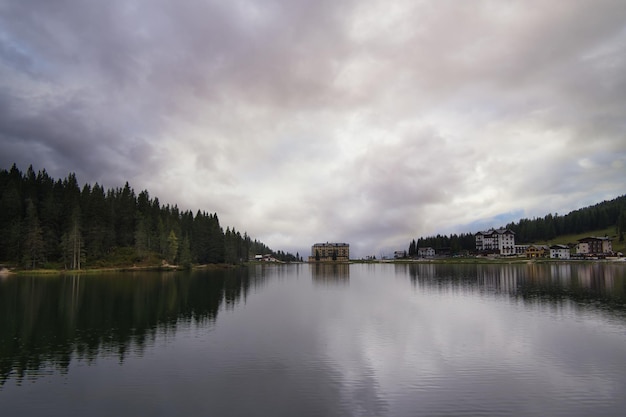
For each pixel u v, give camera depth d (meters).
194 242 173.12
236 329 36.62
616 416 18.56
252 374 24.03
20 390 21.39
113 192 170.75
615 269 129.88
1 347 29.95
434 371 24.72
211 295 63.69
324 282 95.75
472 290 69.62
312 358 27.33
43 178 148.00
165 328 36.94
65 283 79.69
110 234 136.38
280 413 18.72
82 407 19.30
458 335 34.16
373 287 79.69
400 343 31.53
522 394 21.06
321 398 20.50
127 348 29.80
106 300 55.38
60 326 37.69
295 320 41.31
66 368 25.05
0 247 112.44
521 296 60.09
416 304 53.12
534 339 32.69
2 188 126.75
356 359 27.19
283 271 167.25
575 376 23.78
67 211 129.62
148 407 19.33
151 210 172.25
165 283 84.00
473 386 22.19
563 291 66.25
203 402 19.92
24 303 51.75
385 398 20.53
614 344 30.97
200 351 29.00
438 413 18.83
